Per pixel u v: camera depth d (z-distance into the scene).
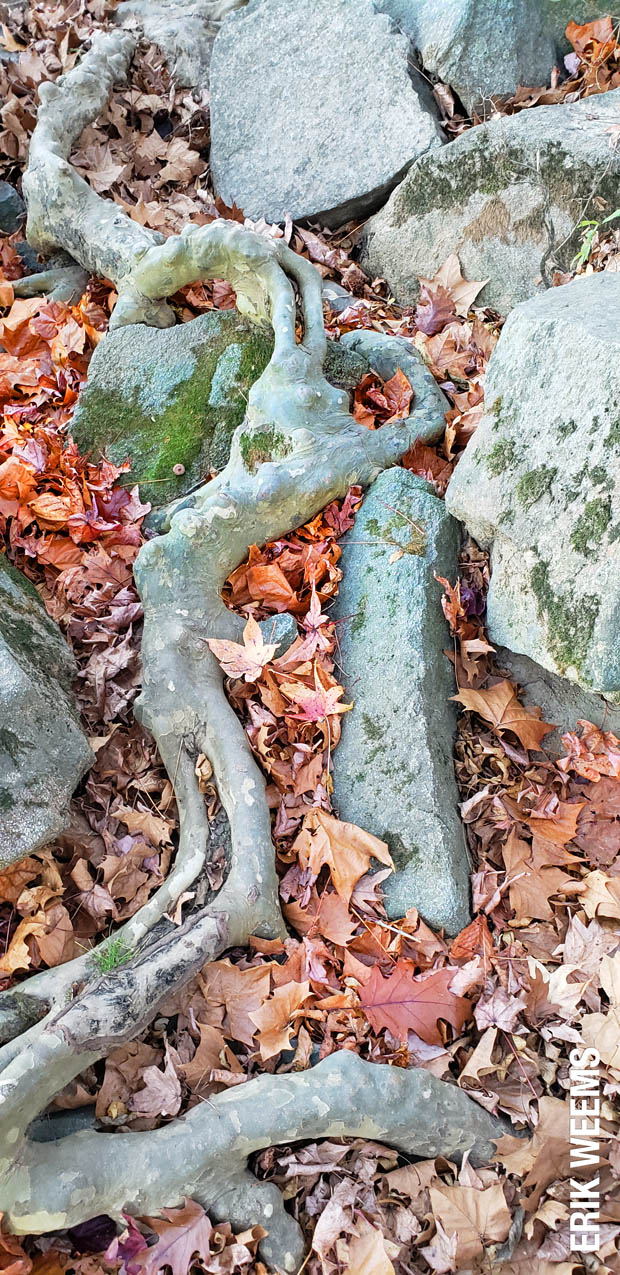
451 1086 1.77
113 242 2.34
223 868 1.86
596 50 2.51
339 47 2.56
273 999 1.79
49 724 1.85
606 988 1.81
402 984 1.81
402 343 2.29
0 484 2.11
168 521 2.12
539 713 2.00
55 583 2.10
